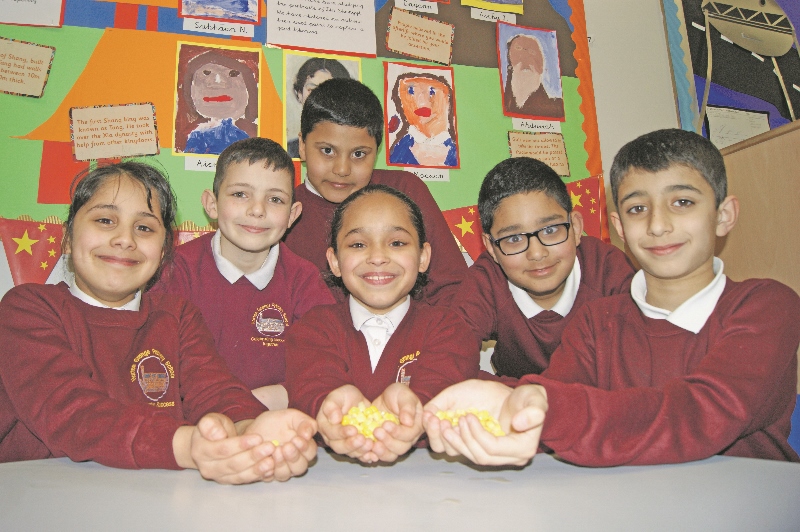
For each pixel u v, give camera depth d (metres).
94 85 2.23
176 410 1.30
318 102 1.95
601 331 1.36
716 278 1.27
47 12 2.22
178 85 2.30
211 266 1.76
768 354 1.08
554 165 2.66
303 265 1.84
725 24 2.96
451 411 1.05
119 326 1.28
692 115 2.88
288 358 1.40
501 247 1.64
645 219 1.31
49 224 2.14
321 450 1.20
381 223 1.46
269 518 0.69
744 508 0.73
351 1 2.53
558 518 0.69
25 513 0.72
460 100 2.59
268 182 1.69
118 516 0.70
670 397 1.00
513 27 2.71
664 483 0.84
